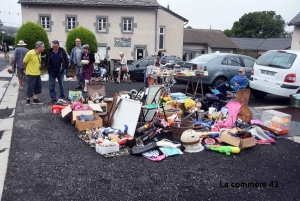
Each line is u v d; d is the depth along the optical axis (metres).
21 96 8.83
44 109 7.17
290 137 5.64
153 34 22.94
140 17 22.59
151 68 9.63
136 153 4.43
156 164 4.16
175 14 24.16
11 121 6.11
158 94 6.34
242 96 6.96
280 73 8.18
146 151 4.47
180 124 5.45
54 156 4.34
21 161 4.13
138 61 14.34
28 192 3.31
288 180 3.83
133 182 3.61
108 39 22.50
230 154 4.64
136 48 22.97
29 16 21.33
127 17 22.42
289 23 18.62
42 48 7.56
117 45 22.66
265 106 8.47
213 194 3.41
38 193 3.30
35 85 7.71
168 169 4.01
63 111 6.29
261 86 8.72
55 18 21.61
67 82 12.33
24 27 17.50
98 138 4.93
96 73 14.33
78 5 21.41
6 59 30.06
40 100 8.24
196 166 4.14
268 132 5.67
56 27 21.72
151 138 5.20
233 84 8.02
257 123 6.03
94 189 3.42
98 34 22.34
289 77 8.02
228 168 4.12
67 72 13.32
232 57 10.16
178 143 4.92
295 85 8.09
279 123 5.79
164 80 9.21
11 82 11.84
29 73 7.49
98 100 6.90
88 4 21.36
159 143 4.73
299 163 4.39
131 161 4.24
